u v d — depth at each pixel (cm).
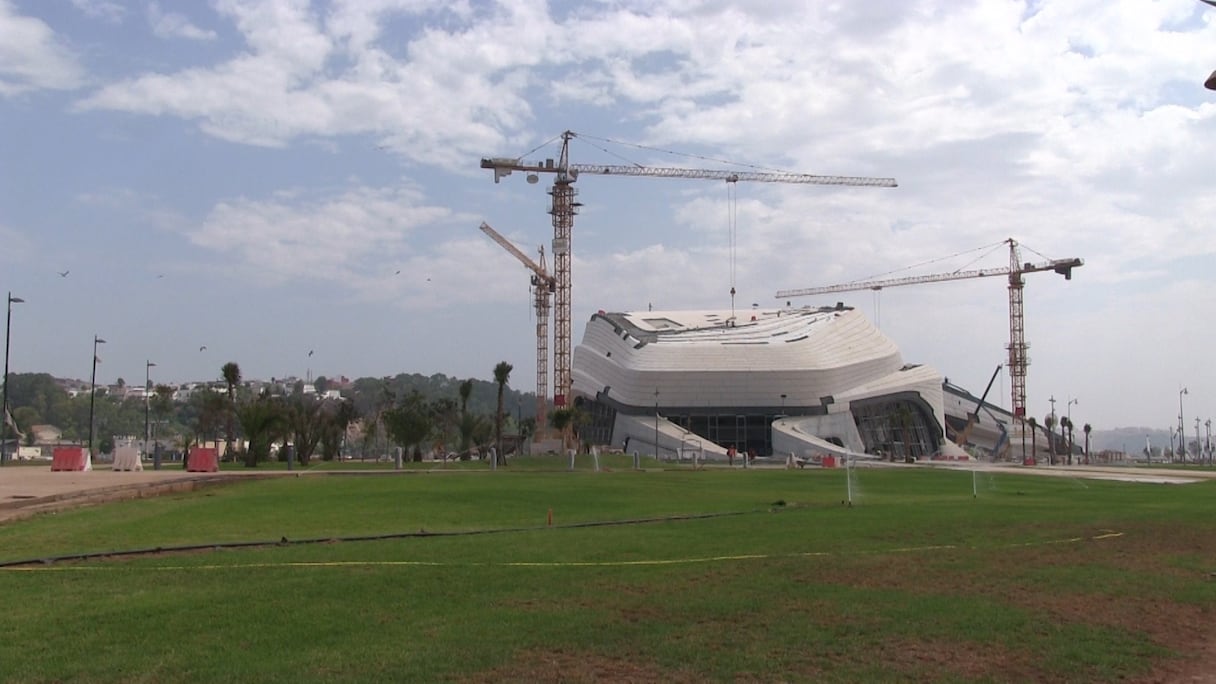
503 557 2064
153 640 1288
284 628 1365
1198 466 14538
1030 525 2908
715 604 1587
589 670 1197
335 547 2228
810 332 16125
